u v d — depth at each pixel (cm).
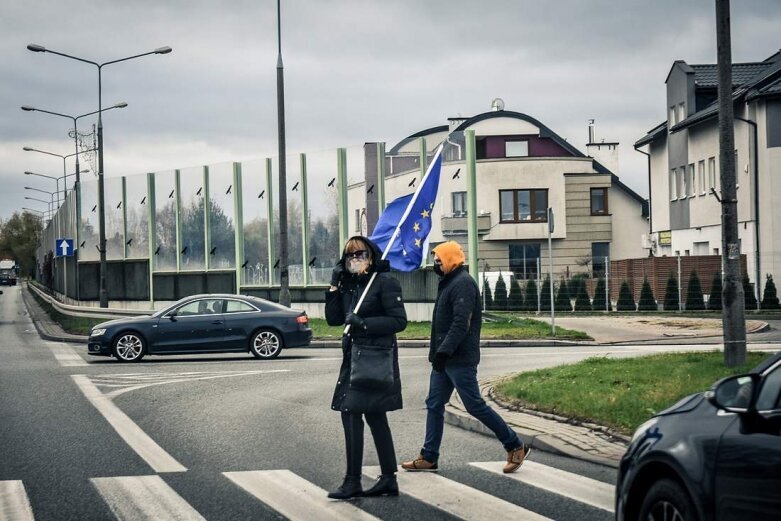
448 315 960
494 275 4562
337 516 791
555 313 3991
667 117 5150
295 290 3753
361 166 3456
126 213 4794
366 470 987
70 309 4119
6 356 2602
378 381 849
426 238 1046
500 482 917
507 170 6366
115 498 859
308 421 1326
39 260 12150
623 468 587
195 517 790
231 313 2408
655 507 562
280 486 910
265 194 3903
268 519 783
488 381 1661
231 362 2303
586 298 4081
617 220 6650
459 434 1217
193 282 4325
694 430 540
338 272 888
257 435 1210
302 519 781
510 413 1298
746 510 494
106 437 1198
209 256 4225
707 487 516
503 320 3288
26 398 1605
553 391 1358
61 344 3194
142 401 1557
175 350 2381
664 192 5309
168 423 1314
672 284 3884
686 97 4831
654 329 3039
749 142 4091
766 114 4003
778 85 3962
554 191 6400
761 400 510
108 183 4938
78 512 809
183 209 4378
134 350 2377
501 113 6919
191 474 969
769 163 3997
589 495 856
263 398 1581
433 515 790
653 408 1175
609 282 4138
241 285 4038
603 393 1299
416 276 3356
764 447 488
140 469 995
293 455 1074
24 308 6688
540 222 6372
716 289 3828
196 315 2397
